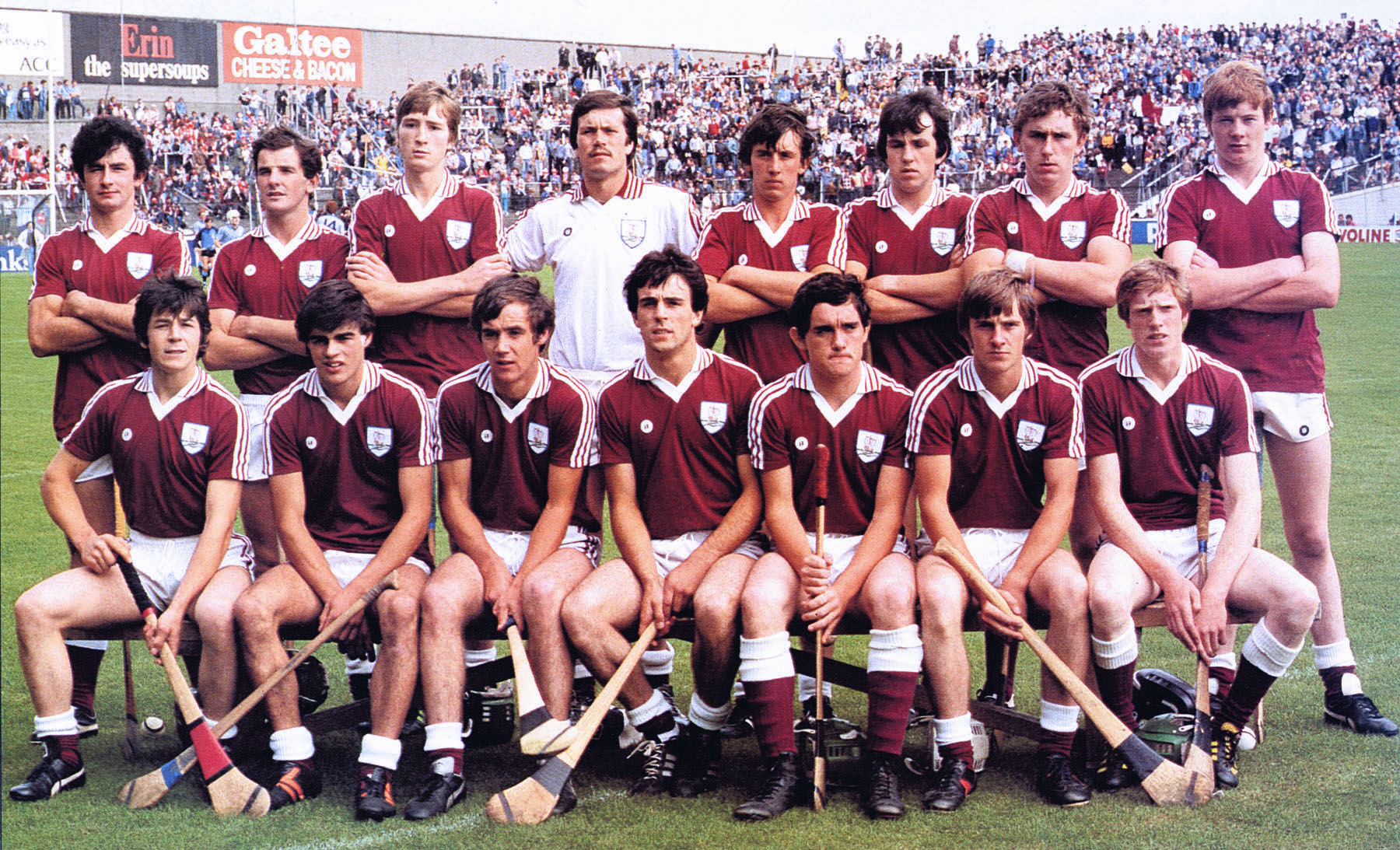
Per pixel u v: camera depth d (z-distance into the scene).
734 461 4.02
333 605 3.81
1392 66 20.28
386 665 3.65
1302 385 4.29
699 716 3.76
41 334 4.50
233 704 3.81
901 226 4.69
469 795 3.72
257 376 4.73
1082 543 4.18
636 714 3.76
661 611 3.79
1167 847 3.24
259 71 31.80
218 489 3.93
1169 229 4.45
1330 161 20.31
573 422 3.96
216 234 20.20
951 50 21.31
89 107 29.17
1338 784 3.63
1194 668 4.64
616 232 4.70
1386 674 4.45
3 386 11.66
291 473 3.96
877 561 3.81
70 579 3.80
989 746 3.95
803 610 3.69
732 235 4.62
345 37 32.34
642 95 26.11
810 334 3.79
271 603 3.74
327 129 28.69
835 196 19.86
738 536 3.93
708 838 3.35
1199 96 21.17
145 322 3.89
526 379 3.96
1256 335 4.32
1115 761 3.69
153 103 27.66
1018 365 3.85
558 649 3.71
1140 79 21.25
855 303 3.78
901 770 3.83
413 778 3.85
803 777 3.65
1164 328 3.81
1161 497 3.98
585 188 4.80
